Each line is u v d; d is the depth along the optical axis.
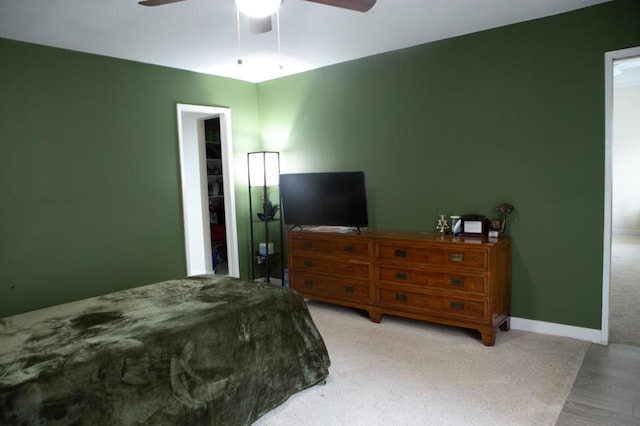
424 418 2.28
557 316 3.34
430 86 3.77
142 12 2.78
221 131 4.77
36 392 1.58
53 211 3.48
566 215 3.23
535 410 2.32
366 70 4.14
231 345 2.21
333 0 2.03
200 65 4.19
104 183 3.78
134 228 4.00
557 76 3.18
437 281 3.38
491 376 2.71
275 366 2.42
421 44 3.77
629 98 7.63
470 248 3.18
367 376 2.76
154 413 1.85
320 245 4.05
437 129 3.77
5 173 3.22
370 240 3.70
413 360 2.98
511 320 3.54
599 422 2.20
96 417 1.69
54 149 3.47
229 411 2.15
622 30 2.91
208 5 2.68
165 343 1.97
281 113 4.86
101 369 1.76
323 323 3.77
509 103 3.40
